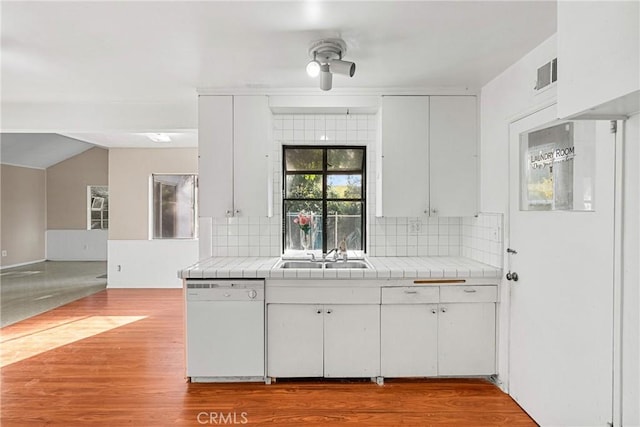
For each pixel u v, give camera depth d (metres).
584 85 1.27
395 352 2.67
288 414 2.30
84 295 5.48
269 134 3.07
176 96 3.22
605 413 1.66
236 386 2.64
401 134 2.99
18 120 3.40
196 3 1.73
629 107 1.33
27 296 5.43
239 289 2.64
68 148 8.69
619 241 1.58
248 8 1.78
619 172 1.57
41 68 2.55
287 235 3.55
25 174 8.73
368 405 2.40
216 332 2.65
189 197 6.24
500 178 2.65
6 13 1.81
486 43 2.16
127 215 6.04
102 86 2.95
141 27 1.97
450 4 1.75
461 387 2.63
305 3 1.74
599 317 1.70
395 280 2.66
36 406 2.38
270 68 2.56
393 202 2.99
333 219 3.57
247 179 2.99
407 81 2.83
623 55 1.10
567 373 1.92
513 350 2.47
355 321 2.66
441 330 2.67
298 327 2.66
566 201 1.95
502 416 2.28
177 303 4.97
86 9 1.78
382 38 2.11
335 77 2.73
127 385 2.65
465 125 2.99
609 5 1.15
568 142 1.93
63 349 3.33
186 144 5.78
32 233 8.94
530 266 2.27
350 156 3.56
